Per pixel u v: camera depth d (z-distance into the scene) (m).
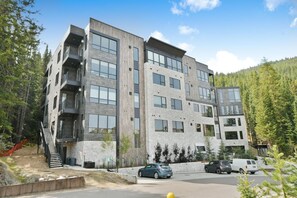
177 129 30.58
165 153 27.52
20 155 25.09
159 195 11.06
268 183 3.87
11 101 12.56
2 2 12.05
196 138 33.50
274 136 37.19
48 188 12.37
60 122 25.84
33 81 39.41
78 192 12.09
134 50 29.42
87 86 23.56
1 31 11.65
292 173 3.57
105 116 24.06
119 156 23.73
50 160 20.67
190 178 19.19
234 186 13.81
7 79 12.11
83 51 26.16
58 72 30.08
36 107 41.56
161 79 30.70
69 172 17.05
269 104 39.06
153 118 27.97
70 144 25.44
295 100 43.69
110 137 22.31
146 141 27.03
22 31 12.49
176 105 31.61
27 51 13.14
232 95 47.94
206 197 10.43
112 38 27.17
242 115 46.34
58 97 27.58
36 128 39.28
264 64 42.41
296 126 36.44
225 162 24.31
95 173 16.59
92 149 22.08
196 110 35.75
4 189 10.94
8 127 12.79
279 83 40.44
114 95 25.56
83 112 23.27
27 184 11.71
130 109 26.66
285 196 3.58
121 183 15.41
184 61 37.16
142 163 25.66
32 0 12.87
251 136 61.94
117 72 26.44
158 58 31.52
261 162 33.72
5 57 11.55
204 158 31.97
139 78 28.91
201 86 38.84
